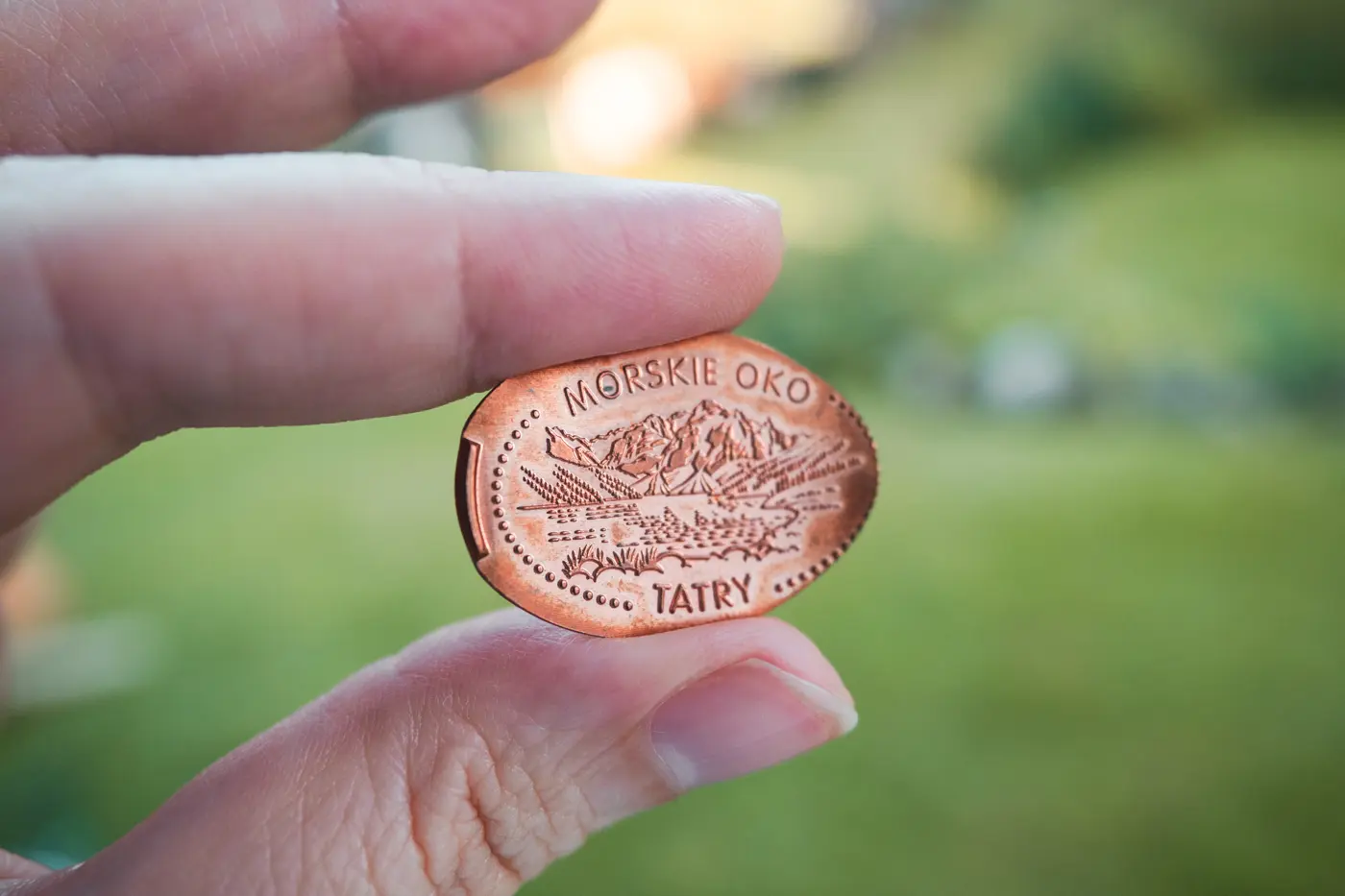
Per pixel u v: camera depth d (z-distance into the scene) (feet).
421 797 0.34
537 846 0.35
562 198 0.34
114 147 0.39
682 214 0.34
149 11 0.39
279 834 0.33
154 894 0.33
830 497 0.37
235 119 0.41
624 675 0.35
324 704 0.35
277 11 0.40
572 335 0.35
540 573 0.35
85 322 0.30
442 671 0.35
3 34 0.38
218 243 0.30
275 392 0.32
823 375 1.06
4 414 0.30
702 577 0.36
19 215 0.29
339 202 0.31
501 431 0.35
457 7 0.41
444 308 0.33
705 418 0.36
